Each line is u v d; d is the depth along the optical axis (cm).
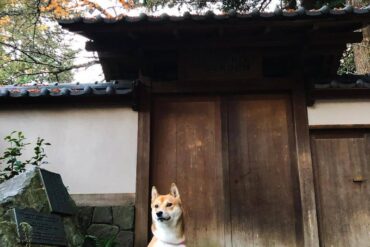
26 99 533
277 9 434
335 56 529
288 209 498
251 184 509
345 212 496
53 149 529
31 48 1058
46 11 919
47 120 540
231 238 492
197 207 505
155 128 538
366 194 502
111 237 487
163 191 512
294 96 524
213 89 533
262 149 521
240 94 542
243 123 532
